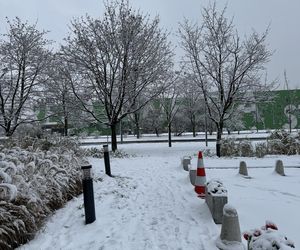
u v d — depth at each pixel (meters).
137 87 21.56
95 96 21.84
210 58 21.84
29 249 5.07
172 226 6.13
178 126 43.19
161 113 40.22
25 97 20.41
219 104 22.12
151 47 21.39
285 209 7.30
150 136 45.12
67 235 5.75
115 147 21.47
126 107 22.38
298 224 6.30
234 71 21.22
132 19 20.97
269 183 10.41
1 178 5.66
